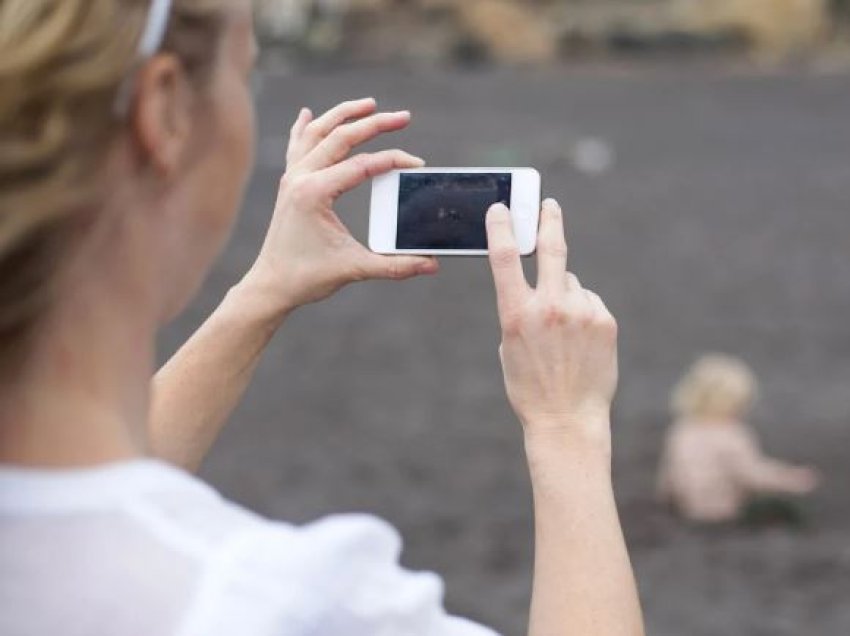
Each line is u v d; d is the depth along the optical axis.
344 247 2.36
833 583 11.20
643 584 11.26
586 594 1.92
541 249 2.16
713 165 39.41
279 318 2.37
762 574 11.43
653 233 29.78
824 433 16.03
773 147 42.97
